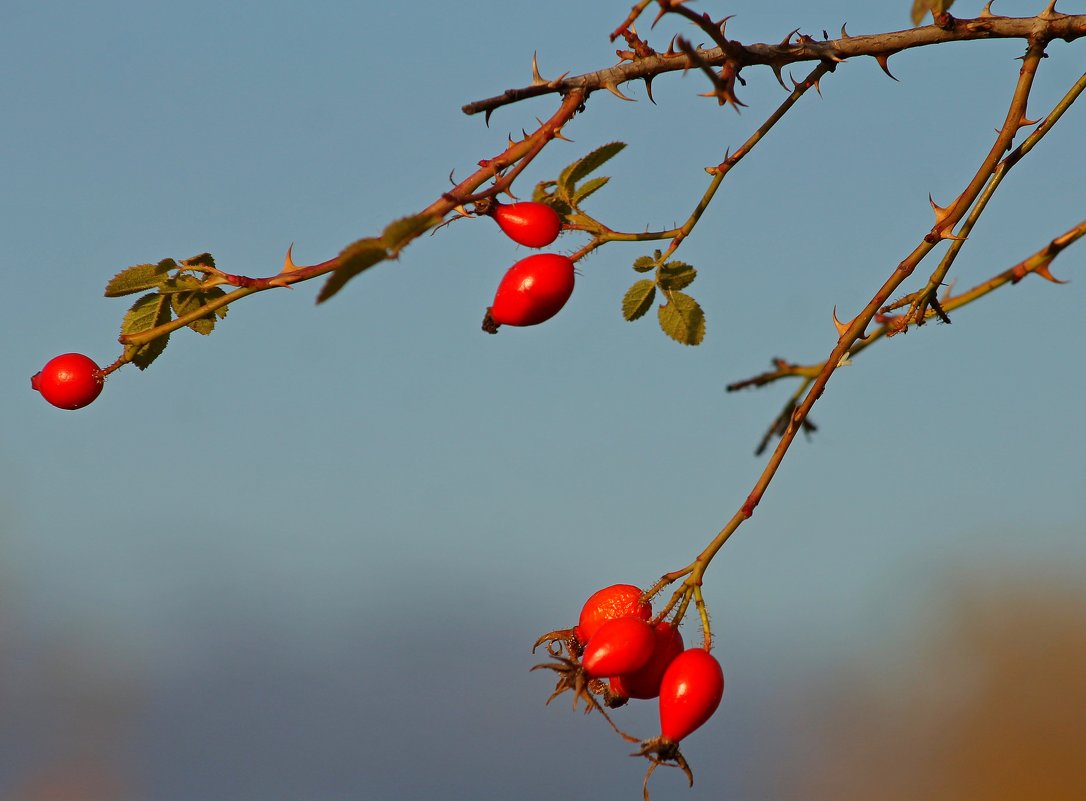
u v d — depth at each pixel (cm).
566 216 513
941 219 516
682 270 532
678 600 457
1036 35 504
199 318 502
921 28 515
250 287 498
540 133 469
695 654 447
